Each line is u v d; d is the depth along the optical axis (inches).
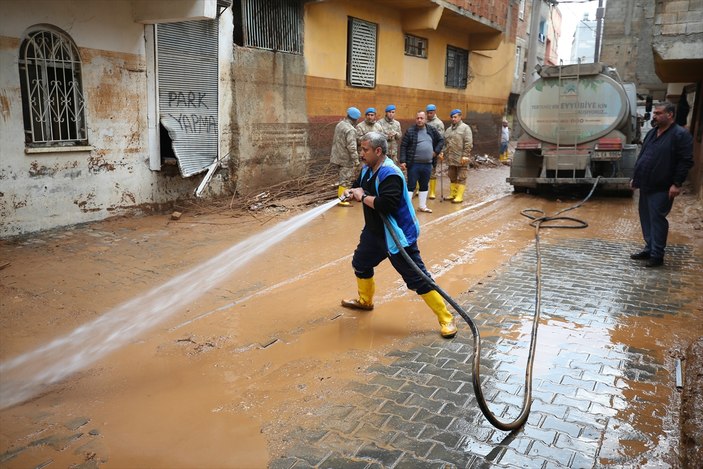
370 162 176.9
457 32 689.6
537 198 474.3
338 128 399.9
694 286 232.8
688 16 365.1
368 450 119.2
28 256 254.7
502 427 124.3
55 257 255.6
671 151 247.0
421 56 621.0
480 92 774.5
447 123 702.5
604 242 313.3
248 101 402.6
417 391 145.0
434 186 457.4
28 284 220.1
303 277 242.1
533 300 214.7
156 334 181.0
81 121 306.5
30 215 285.4
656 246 258.5
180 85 353.4
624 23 932.6
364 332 185.2
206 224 332.2
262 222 342.6
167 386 148.4
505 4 702.5
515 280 240.5
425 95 642.8
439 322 184.7
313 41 458.9
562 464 115.3
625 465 115.3
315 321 194.2
